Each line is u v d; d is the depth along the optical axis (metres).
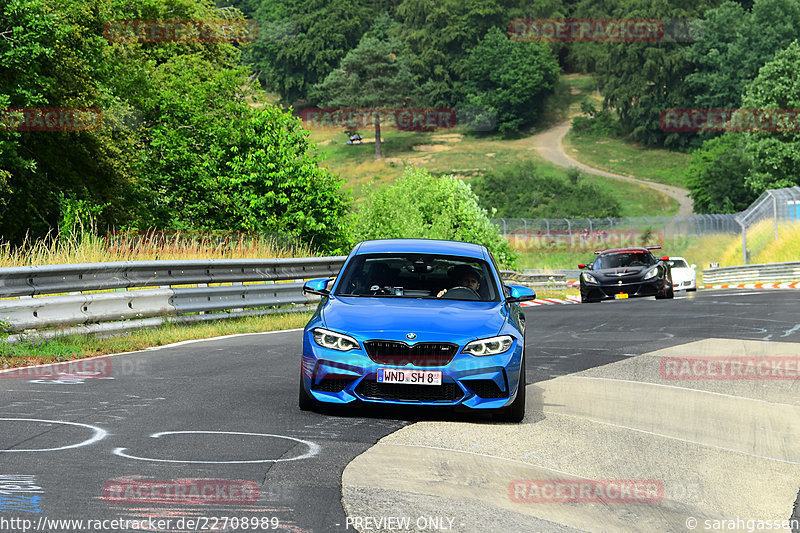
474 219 120.38
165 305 37.09
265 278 45.41
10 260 36.28
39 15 66.00
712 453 17.53
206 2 121.44
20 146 70.00
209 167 88.12
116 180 78.50
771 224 126.62
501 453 16.47
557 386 24.78
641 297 69.69
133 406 19.23
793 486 15.54
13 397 19.98
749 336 38.06
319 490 13.17
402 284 21.81
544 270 137.50
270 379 24.05
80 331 31.34
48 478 13.09
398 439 17.09
